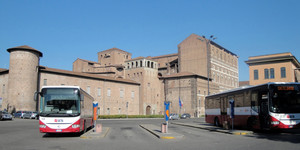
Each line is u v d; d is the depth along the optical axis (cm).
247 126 2150
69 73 6425
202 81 8031
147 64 8738
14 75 5625
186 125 3291
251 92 2092
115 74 9294
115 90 7612
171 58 9994
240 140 1568
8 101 5638
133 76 8731
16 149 1198
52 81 6147
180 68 8675
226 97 2609
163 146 1327
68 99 1734
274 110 1820
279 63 5341
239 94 2317
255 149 1175
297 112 1833
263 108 1920
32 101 5666
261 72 5522
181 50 8738
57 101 1723
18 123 3459
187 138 1730
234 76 10219
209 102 3138
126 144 1412
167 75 8700
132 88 8169
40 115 1684
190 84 7838
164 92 8662
